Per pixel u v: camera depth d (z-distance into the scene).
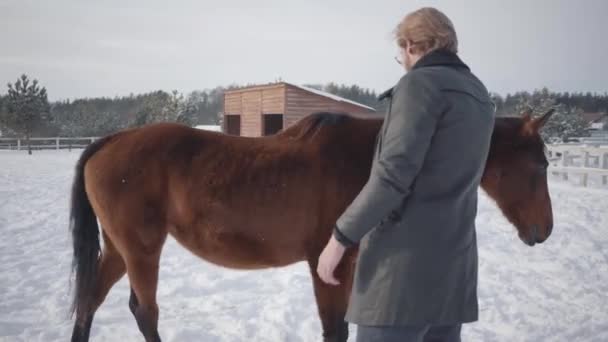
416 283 1.61
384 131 1.61
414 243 1.61
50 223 7.55
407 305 1.62
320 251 2.71
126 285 4.79
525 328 3.70
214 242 2.89
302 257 2.83
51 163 19.58
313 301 4.31
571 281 4.83
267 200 2.72
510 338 3.55
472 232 1.74
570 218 8.02
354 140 2.71
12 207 8.90
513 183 2.65
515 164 2.63
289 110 16.56
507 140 2.62
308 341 3.55
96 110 49.78
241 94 19.84
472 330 3.69
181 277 5.04
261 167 2.76
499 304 4.20
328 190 2.65
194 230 2.92
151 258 3.01
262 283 4.86
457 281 1.66
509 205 2.72
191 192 2.85
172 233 3.04
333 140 2.73
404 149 1.48
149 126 3.16
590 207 9.09
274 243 2.79
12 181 13.09
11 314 3.93
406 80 1.57
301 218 2.70
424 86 1.53
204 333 3.64
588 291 4.54
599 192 11.07
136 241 2.98
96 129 43.06
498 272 5.11
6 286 4.57
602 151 13.11
